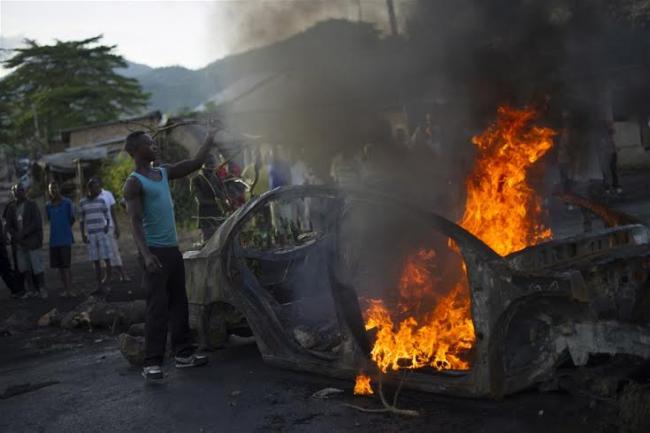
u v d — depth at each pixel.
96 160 28.88
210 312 5.60
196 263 5.56
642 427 3.21
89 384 5.11
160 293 5.10
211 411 4.21
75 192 28.44
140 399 4.60
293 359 4.74
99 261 9.92
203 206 8.70
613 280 4.08
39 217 10.07
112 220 10.47
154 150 5.18
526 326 3.76
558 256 4.02
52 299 9.84
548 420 3.50
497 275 3.61
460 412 3.74
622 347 3.39
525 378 3.73
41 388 5.15
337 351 4.64
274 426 3.85
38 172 31.80
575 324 3.55
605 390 3.54
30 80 66.56
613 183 13.80
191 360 5.29
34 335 7.40
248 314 5.07
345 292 4.44
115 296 9.44
